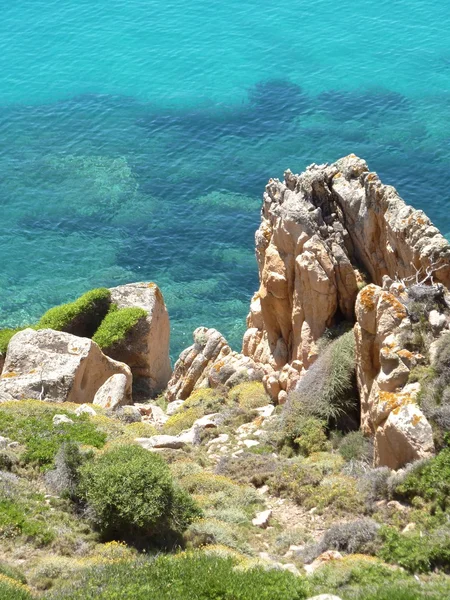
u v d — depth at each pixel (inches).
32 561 756.0
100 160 2706.7
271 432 1101.1
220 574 683.4
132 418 1270.9
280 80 3132.4
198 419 1238.9
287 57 3312.0
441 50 3257.9
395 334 928.3
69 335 1434.5
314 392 1080.2
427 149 2598.4
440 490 786.8
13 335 1546.5
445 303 964.6
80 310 1683.1
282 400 1200.8
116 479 842.2
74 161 2711.6
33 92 3198.8
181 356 1561.3
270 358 1293.1
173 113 2967.5
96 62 3405.5
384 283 1039.0
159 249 2281.0
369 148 2635.3
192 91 3112.7
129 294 1717.5
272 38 3491.6
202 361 1499.8
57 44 3587.6
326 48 3358.8
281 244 1217.4
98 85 3221.0
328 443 1024.9
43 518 831.7
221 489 945.5
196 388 1486.2
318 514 869.8
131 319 1628.9
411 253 1059.9
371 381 978.1
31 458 969.5
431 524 765.9
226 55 3373.5
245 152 2691.9
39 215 2444.6
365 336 969.5
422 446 831.1
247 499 919.7
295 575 697.0
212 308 2055.9
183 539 820.6
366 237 1158.3
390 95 2945.4
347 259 1149.1
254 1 3895.2
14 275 2210.9
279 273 1221.1
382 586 660.7
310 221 1176.2
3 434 1042.7
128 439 1086.4
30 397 1304.1
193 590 663.1
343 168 1219.2
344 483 893.8
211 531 820.6
